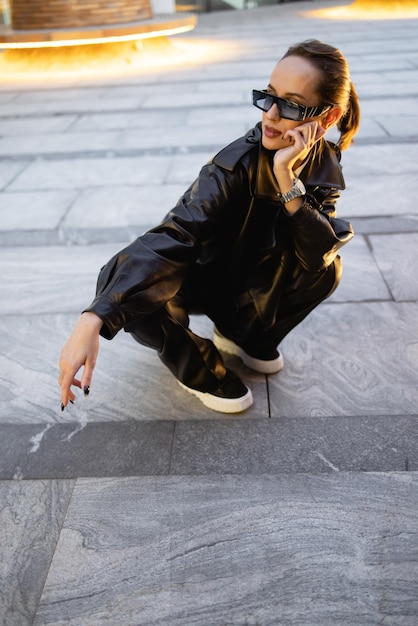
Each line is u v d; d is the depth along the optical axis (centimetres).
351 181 431
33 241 364
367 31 1140
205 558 165
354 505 180
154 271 166
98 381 241
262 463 198
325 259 186
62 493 191
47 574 164
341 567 161
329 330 268
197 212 175
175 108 646
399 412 218
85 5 912
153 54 951
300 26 1265
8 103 720
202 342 203
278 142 169
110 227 378
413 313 277
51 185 454
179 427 216
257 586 157
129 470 199
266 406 223
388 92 668
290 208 171
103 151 524
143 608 153
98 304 161
